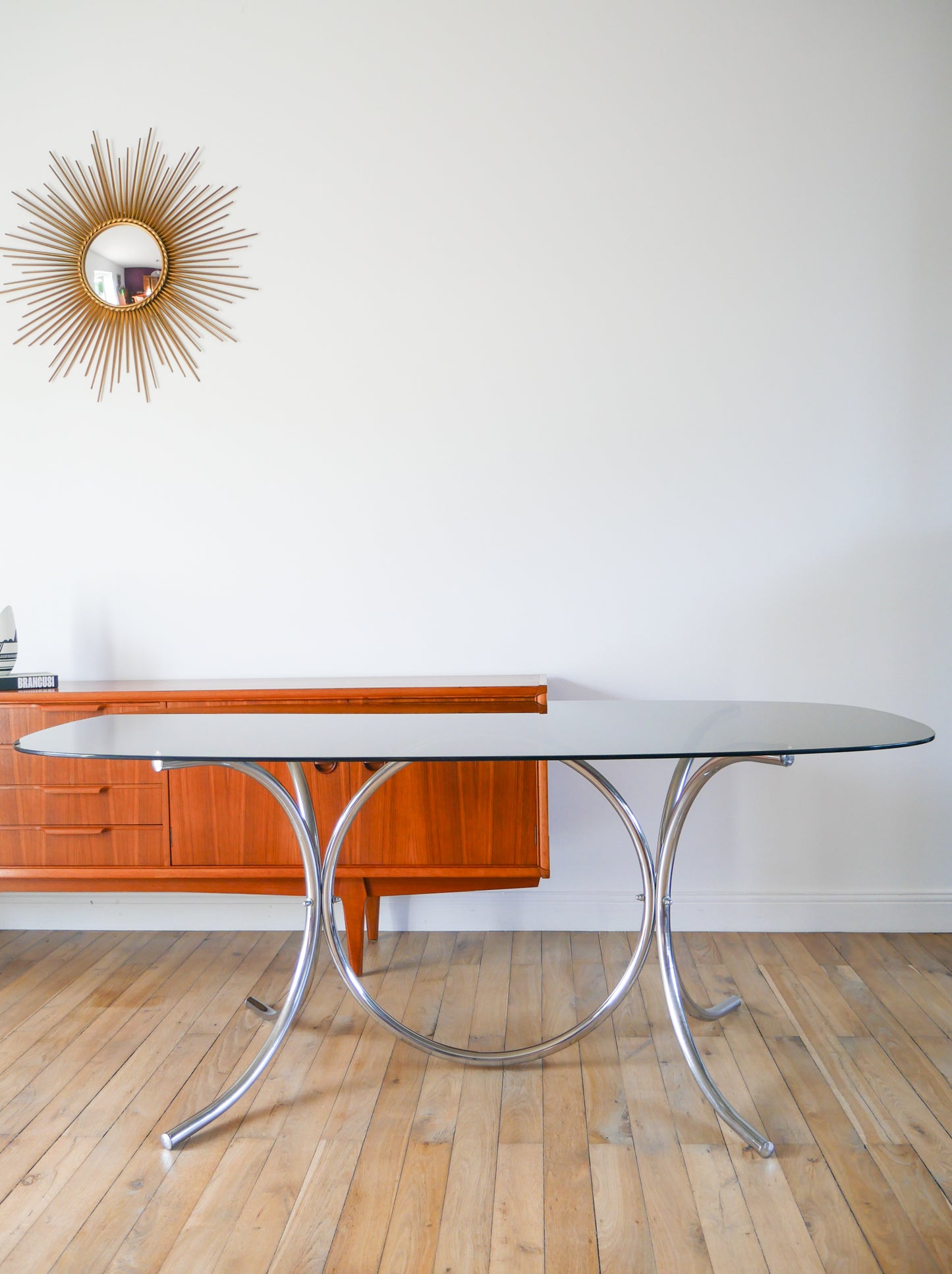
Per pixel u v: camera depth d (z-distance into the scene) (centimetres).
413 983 267
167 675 311
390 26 293
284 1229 166
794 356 293
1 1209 172
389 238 298
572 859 308
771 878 305
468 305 298
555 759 172
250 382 304
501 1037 234
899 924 303
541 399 298
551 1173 181
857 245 289
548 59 291
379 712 263
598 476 299
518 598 303
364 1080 215
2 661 283
